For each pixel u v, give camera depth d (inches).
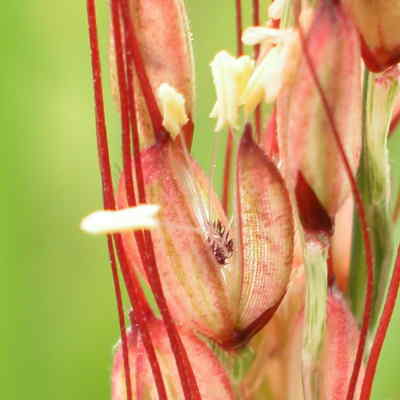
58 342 4.3
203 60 4.4
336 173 3.1
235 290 3.2
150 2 3.3
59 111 4.3
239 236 3.2
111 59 3.2
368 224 3.3
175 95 3.2
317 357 3.2
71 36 4.4
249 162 3.1
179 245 3.2
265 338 3.3
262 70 3.1
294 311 3.3
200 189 3.2
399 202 3.3
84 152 4.4
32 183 4.3
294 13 3.1
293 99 3.1
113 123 4.5
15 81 4.3
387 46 3.1
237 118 3.2
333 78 3.1
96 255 4.4
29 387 4.2
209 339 3.3
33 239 4.3
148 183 3.2
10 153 4.3
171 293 3.2
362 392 3.1
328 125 3.1
